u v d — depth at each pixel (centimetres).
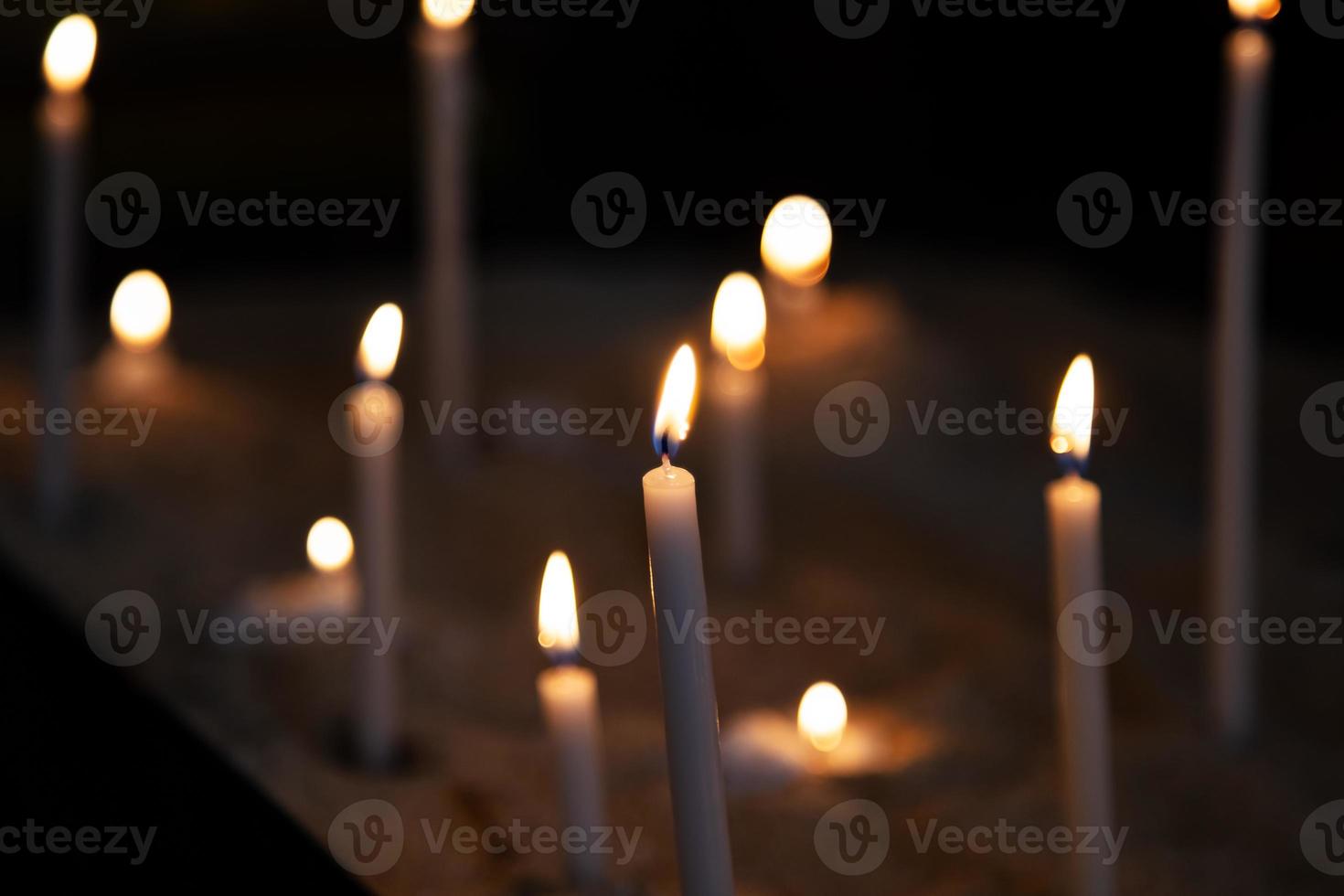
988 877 151
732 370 169
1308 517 173
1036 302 200
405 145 231
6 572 161
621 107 244
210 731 153
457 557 170
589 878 148
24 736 157
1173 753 157
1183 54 212
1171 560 171
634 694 163
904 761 158
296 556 166
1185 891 150
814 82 242
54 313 165
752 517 170
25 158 204
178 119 218
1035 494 178
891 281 211
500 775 154
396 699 155
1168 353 190
